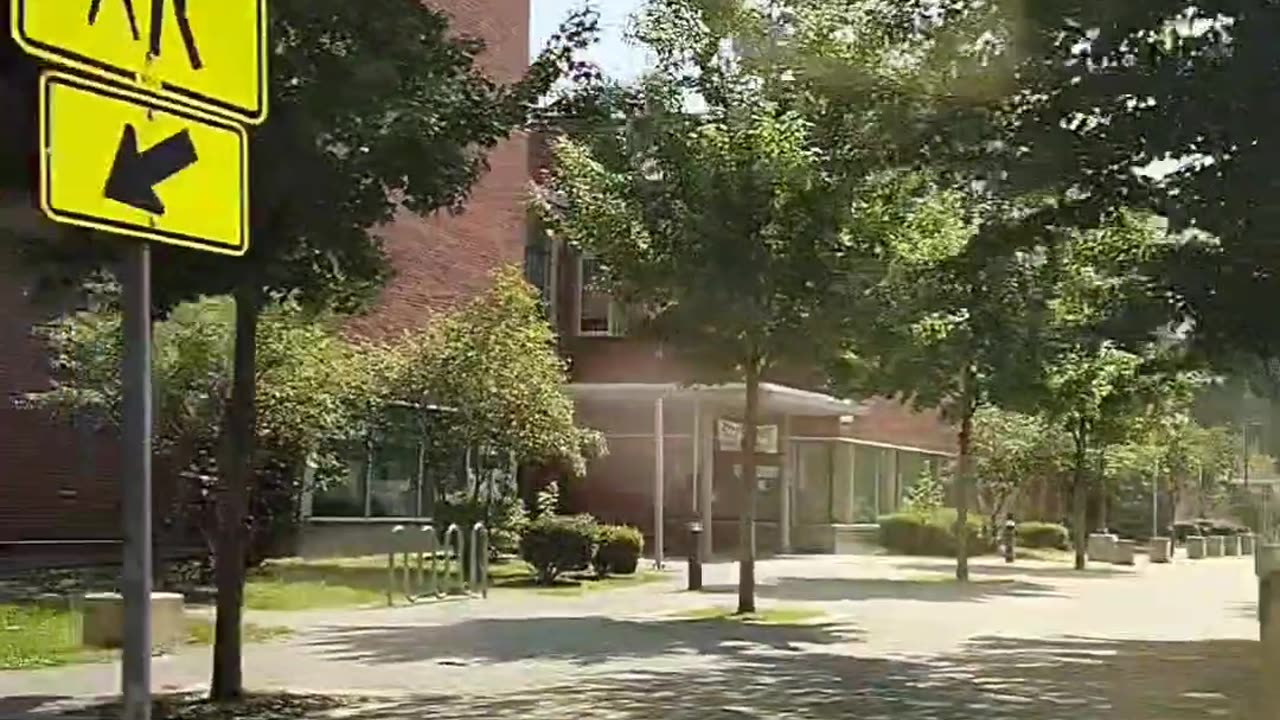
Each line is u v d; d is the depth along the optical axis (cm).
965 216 1381
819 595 2422
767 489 3775
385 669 1395
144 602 414
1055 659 1567
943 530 4009
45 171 384
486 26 2903
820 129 1414
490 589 2400
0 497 2252
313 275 1117
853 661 1516
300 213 1032
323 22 1014
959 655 1597
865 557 3812
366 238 1116
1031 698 1270
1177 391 2211
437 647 1577
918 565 3456
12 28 380
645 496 3444
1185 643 1762
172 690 1230
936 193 1684
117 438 2097
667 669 1423
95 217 394
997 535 4131
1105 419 3506
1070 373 2650
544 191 2628
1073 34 1108
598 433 2959
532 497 3325
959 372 2616
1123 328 1488
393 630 1742
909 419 4594
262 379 1908
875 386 2447
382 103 1027
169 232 413
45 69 386
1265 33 1016
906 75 1204
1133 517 5053
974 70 1163
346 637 1662
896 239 1842
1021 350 2344
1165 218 1211
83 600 1622
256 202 985
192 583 2045
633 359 3306
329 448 2234
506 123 1147
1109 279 1641
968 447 3028
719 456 3691
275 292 1148
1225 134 1059
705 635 1739
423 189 1093
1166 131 1079
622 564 2738
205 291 1038
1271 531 3334
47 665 1370
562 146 1970
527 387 2512
